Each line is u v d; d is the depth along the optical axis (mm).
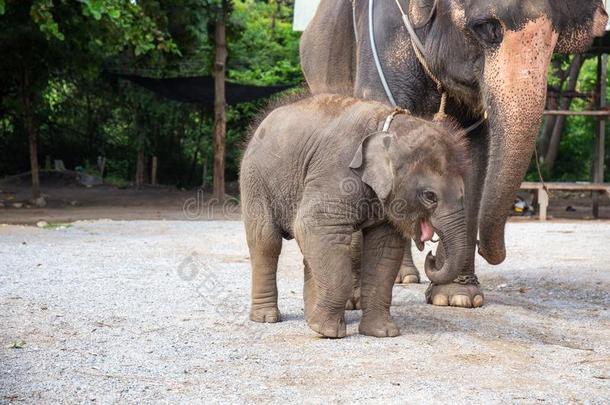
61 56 20281
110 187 26781
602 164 18609
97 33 17875
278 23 32656
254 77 28906
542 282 8500
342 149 5449
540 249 11516
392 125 5340
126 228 14492
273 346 5383
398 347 5344
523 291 8000
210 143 28797
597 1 6254
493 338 5688
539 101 5891
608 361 5082
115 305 6844
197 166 29406
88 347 5363
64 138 29125
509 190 5930
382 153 5199
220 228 14609
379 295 5680
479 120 7000
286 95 6230
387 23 7066
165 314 6473
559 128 27672
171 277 8469
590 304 7285
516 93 5910
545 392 4379
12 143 28438
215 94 21188
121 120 29453
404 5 6938
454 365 4914
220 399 4246
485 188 6023
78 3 17406
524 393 4352
